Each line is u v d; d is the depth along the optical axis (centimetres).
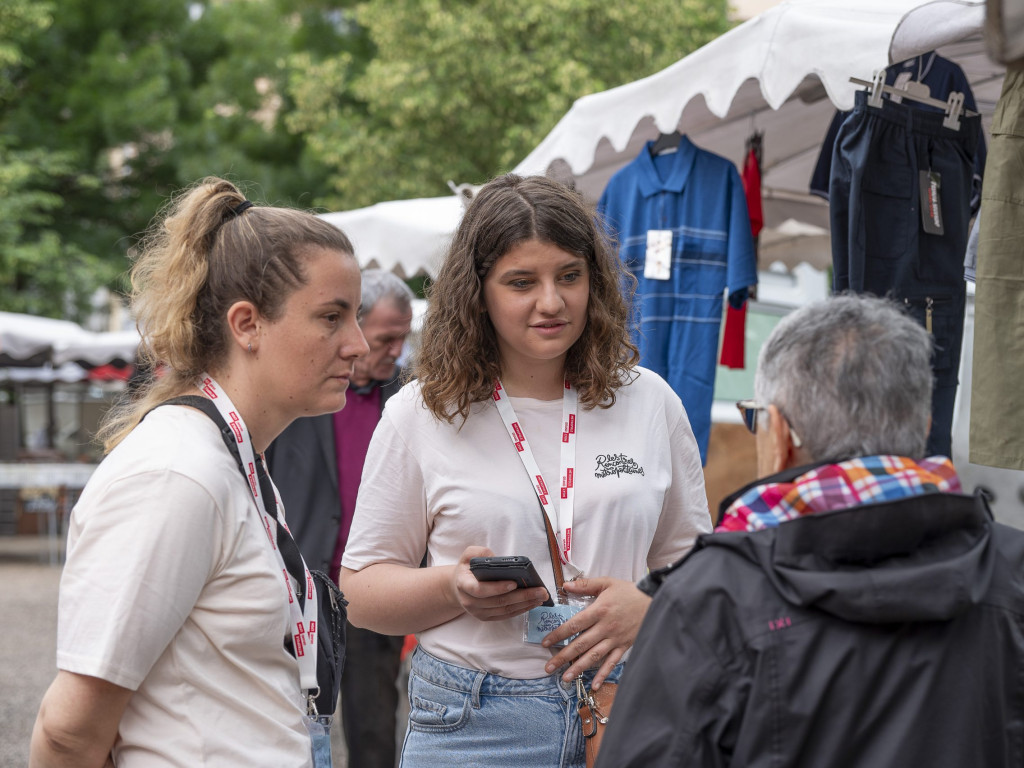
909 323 145
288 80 2055
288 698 161
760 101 391
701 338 345
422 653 210
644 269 349
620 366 214
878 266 273
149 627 146
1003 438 231
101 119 2012
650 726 133
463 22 1482
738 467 649
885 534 129
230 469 159
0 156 1878
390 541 214
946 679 130
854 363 140
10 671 704
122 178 2108
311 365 167
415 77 1516
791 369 145
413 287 995
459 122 1532
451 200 561
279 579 161
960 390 499
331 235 171
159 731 152
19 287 2009
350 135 1653
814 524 131
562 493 205
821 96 372
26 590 1062
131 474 151
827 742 128
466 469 206
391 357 371
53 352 1320
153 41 2164
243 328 166
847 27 276
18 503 1566
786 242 591
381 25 1585
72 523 155
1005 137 234
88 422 1666
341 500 364
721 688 131
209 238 169
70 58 2089
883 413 140
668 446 219
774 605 132
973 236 272
